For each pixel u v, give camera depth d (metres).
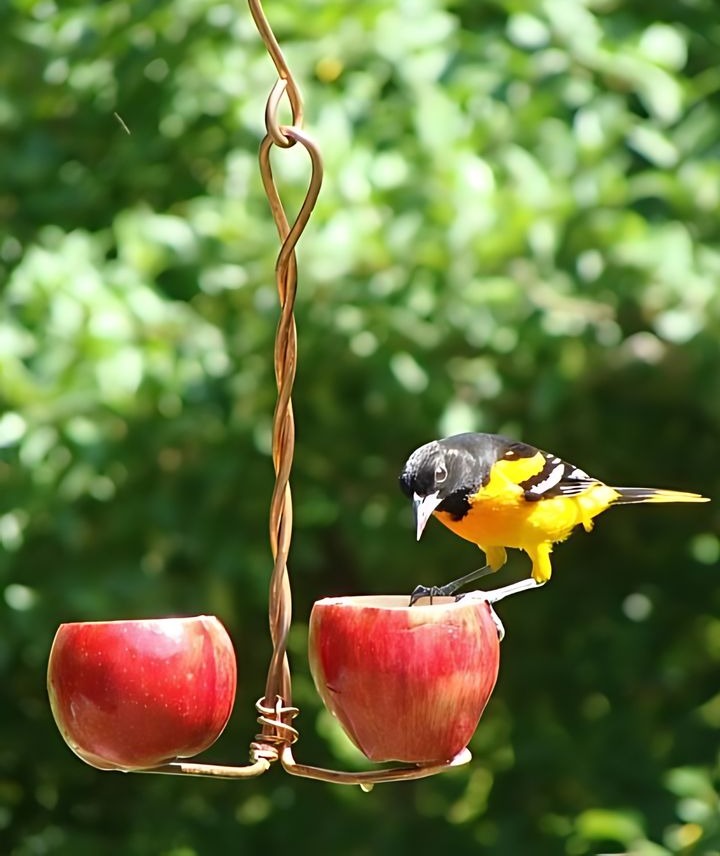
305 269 10.38
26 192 11.84
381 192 10.50
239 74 10.88
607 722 12.89
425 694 4.98
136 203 11.62
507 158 10.66
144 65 11.14
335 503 11.98
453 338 10.69
